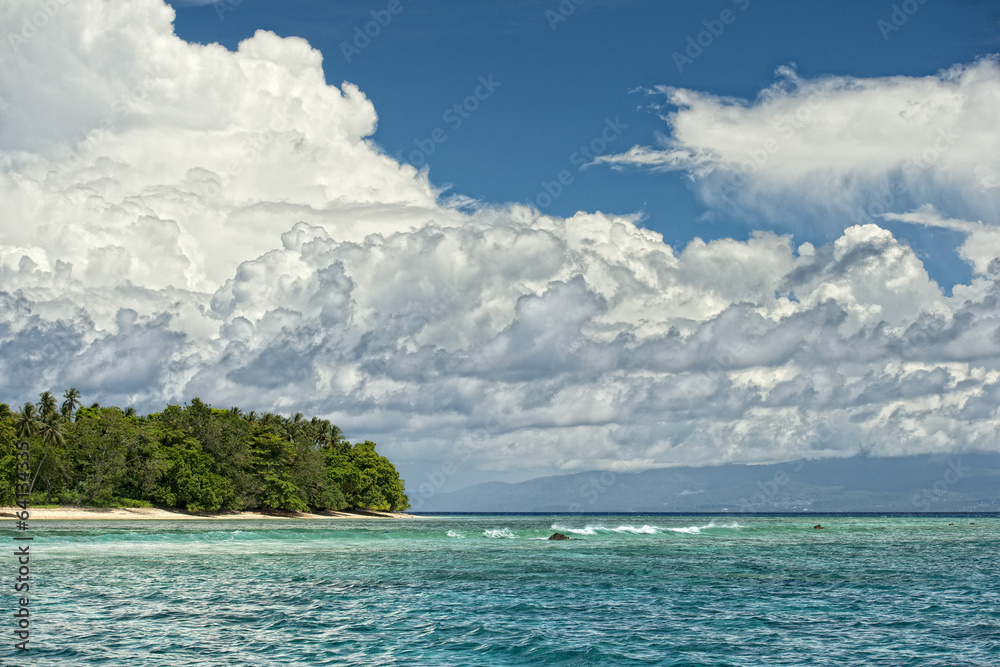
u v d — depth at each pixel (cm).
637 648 2492
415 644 2528
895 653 2448
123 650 2397
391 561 5238
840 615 3122
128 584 3819
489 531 9188
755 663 2311
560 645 2517
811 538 8994
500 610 3184
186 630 2716
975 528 13438
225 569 4566
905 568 5078
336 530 9106
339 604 3303
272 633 2686
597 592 3731
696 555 6025
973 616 3116
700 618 3030
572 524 14750
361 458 17538
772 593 3747
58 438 10806
